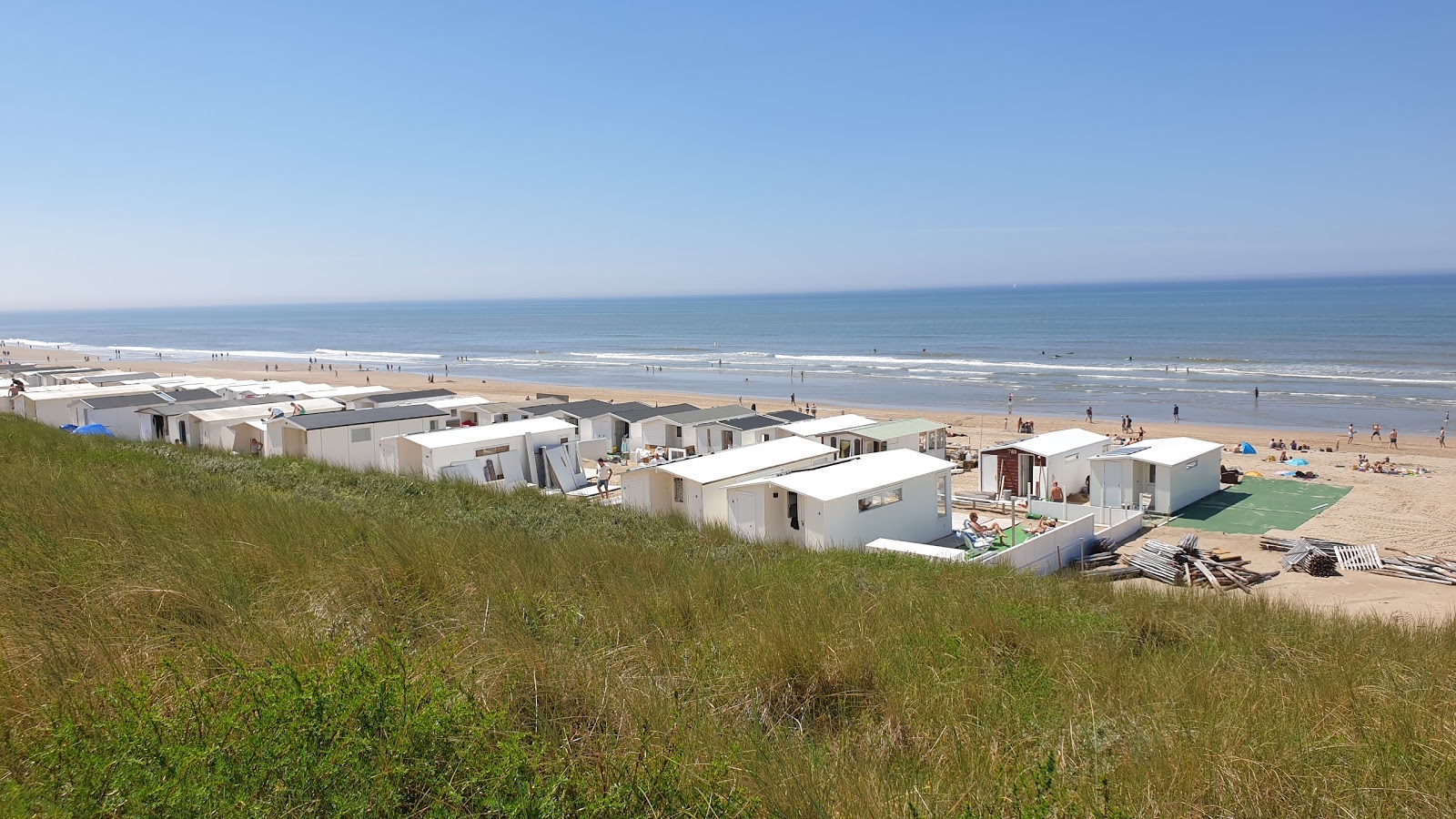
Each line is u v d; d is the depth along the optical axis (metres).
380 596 6.56
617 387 81.62
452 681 4.34
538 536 12.29
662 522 17.52
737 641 6.32
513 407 41.59
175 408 37.47
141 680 3.91
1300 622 10.92
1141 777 4.27
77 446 19.83
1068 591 11.93
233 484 15.06
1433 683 6.45
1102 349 106.81
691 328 193.75
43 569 6.30
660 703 4.77
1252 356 91.62
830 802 3.86
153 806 3.16
